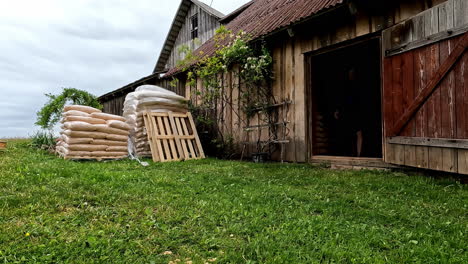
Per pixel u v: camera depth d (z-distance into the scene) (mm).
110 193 3125
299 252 1829
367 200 3061
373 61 8539
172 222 2359
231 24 11039
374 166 4996
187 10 17266
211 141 8273
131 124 7633
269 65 6875
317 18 5246
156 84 11961
